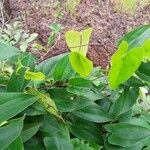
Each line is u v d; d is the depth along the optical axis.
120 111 0.48
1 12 1.66
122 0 2.15
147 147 0.45
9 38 1.38
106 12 2.12
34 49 1.43
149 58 0.42
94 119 0.47
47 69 0.47
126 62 0.37
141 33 0.45
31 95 0.36
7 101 0.35
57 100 0.45
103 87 0.51
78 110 0.47
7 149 0.35
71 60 0.38
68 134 0.44
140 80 0.47
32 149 0.43
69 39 0.39
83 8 2.11
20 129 0.34
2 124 0.36
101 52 1.70
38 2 2.04
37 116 0.43
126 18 2.12
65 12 2.02
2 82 0.44
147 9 2.25
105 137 0.47
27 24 1.86
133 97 0.48
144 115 0.52
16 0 2.00
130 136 0.45
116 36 1.95
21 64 0.42
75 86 0.46
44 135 0.44
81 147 0.45
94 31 1.94
